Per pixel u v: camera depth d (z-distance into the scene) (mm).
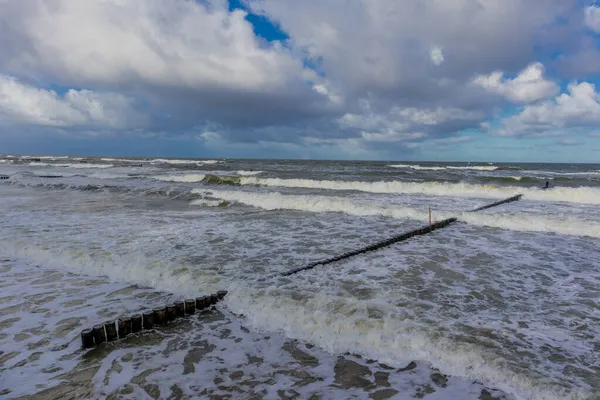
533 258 8648
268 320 5484
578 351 4504
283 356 4598
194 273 7230
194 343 4918
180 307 5688
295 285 6723
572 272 7637
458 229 11875
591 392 3686
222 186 25406
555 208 15891
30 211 14789
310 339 4965
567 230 11305
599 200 18109
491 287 6742
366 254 8961
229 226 12133
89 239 10016
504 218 12461
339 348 4727
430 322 5230
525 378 3916
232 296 6227
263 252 9008
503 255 8891
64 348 4758
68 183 26062
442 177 33375
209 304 6066
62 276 7422
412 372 4203
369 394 3836
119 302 6156
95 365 4379
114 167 50781
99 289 6742
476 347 4480
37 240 9781
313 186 25281
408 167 57688
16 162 65750
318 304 5801
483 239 10531
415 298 6176
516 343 4672
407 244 9977
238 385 4008
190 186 24750
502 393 3805
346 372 4238
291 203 16203
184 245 9594
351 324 5129
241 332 5219
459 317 5426
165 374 4203
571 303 6031
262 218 13664
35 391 3867
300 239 10375
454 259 8539
